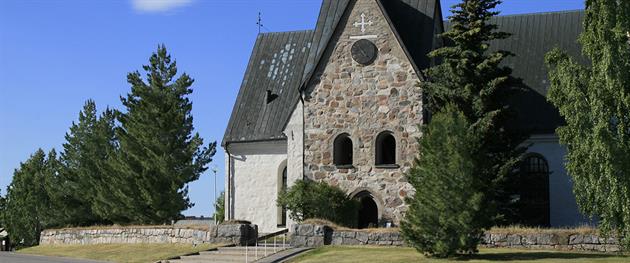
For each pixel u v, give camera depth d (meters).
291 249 36.31
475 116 38.94
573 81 29.83
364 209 45.12
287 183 48.25
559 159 46.22
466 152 30.66
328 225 37.72
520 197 44.28
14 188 69.75
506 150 39.12
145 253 41.16
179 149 53.09
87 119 63.19
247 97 54.44
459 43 40.12
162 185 52.56
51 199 63.94
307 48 55.22
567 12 51.28
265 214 51.53
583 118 29.53
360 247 35.75
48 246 52.97
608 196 28.91
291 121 48.41
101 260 41.19
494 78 39.66
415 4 46.81
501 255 30.80
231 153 52.84
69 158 62.97
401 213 43.62
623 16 29.20
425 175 31.08
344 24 45.56
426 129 34.72
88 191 60.81
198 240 41.19
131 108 54.69
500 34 40.19
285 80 54.22
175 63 54.56
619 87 28.77
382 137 44.84
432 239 30.84
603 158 28.66
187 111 54.47
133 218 54.41
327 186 44.41
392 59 44.53
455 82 39.75
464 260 29.88
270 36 56.97
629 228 28.56
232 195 52.47
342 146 45.81
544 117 46.94
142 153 53.28
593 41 29.94
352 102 45.12
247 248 37.69
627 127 29.12
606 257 29.78
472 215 30.16
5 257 46.53
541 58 49.50
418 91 43.88
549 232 33.72
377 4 45.00
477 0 39.91
